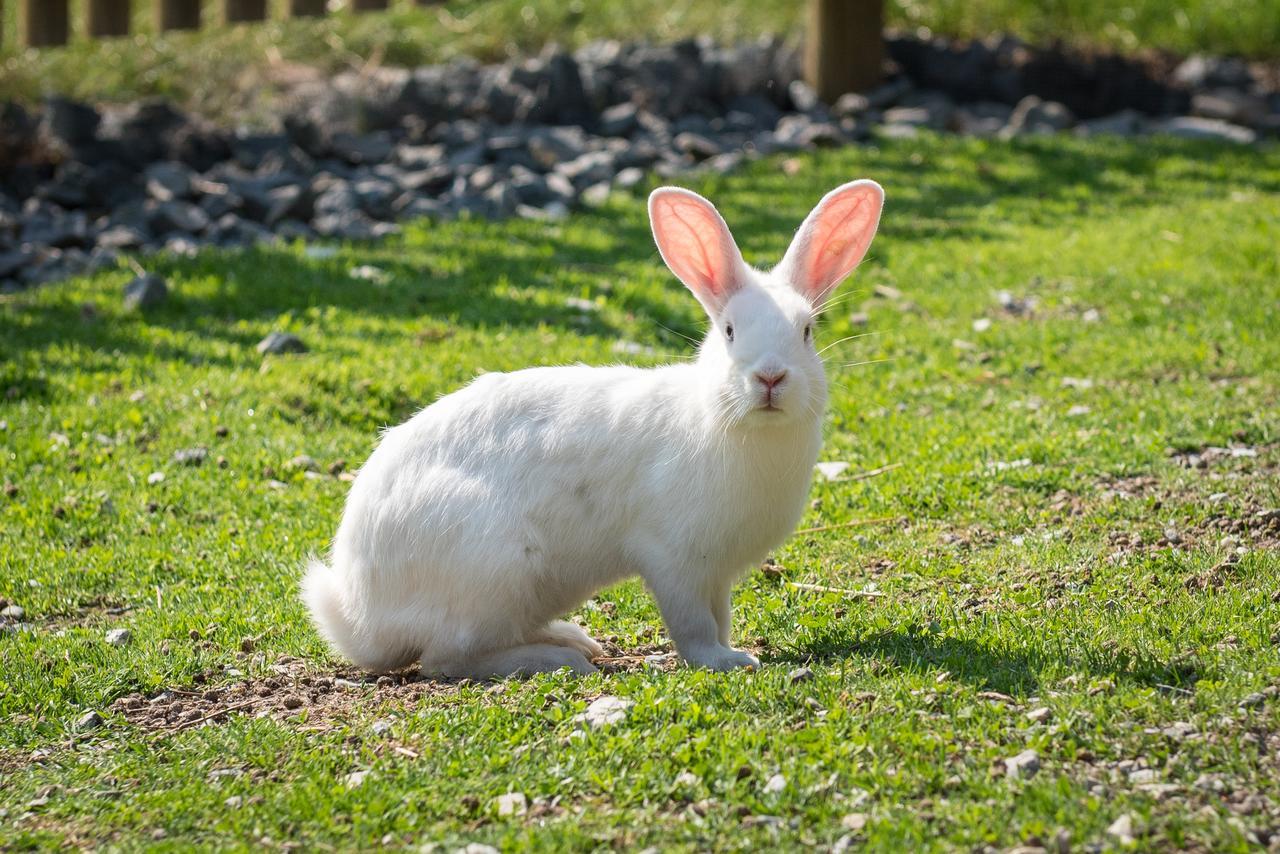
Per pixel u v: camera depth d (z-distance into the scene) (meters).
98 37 17.67
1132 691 4.61
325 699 5.32
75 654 5.70
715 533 5.20
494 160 14.92
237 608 6.23
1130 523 6.58
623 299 10.80
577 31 20.59
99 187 13.99
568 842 3.90
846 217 5.50
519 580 5.28
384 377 9.02
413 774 4.40
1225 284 10.80
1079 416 8.25
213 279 11.01
